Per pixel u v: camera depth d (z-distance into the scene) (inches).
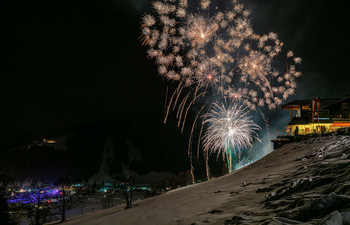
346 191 214.5
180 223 368.8
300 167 548.7
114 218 637.3
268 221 200.1
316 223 164.6
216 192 629.3
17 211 852.0
